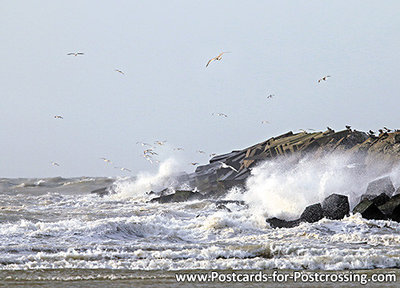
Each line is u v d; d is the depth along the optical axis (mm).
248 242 83562
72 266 64188
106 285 55719
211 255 71688
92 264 65312
